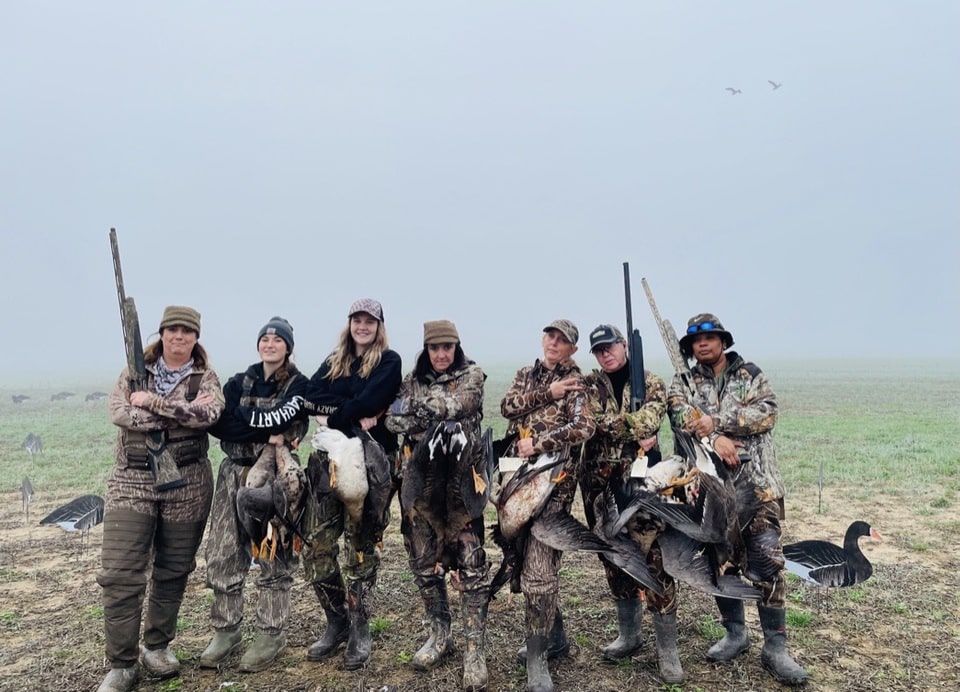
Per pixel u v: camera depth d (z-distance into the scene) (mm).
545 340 4840
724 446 4703
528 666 4484
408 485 4684
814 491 11562
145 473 4688
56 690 4668
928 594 6438
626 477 4727
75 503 6301
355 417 4883
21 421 26062
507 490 4625
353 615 4934
